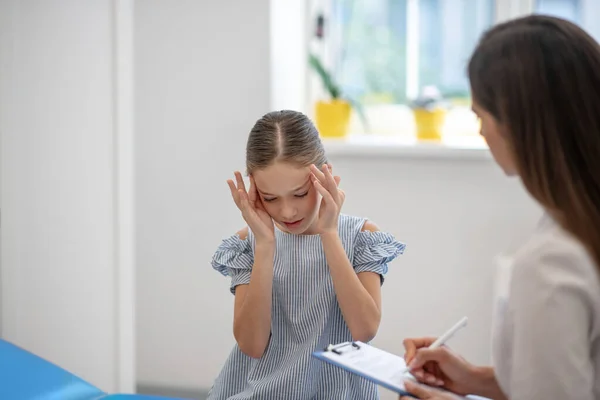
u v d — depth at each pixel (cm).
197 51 252
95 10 188
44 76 186
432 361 114
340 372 133
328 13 278
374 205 254
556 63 87
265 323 130
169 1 252
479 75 94
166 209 261
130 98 199
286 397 129
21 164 188
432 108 257
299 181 126
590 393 85
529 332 85
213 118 253
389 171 253
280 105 259
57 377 157
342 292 128
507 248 248
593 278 84
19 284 192
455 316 253
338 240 129
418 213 252
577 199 86
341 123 263
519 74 89
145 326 268
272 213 130
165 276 264
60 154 188
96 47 189
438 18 271
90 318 194
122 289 201
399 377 110
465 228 250
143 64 256
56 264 191
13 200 190
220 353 263
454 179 249
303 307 135
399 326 256
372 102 279
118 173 197
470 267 251
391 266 255
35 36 185
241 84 249
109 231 197
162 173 260
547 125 87
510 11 260
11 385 151
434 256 253
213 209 257
